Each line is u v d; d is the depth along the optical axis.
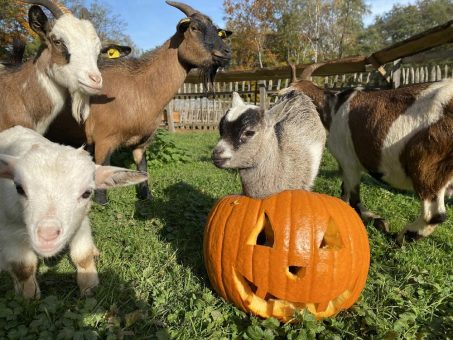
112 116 0.96
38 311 0.50
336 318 0.52
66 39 0.79
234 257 0.53
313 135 0.80
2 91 0.82
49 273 0.63
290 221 0.52
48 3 0.83
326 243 0.55
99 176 0.53
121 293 0.57
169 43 1.00
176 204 0.95
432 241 0.77
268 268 0.51
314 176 0.79
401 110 0.76
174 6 1.03
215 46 1.00
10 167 0.46
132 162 1.45
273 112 0.67
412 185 0.78
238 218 0.55
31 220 0.42
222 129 0.68
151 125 1.04
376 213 0.96
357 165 0.91
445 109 0.68
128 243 0.74
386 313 0.53
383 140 0.78
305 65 1.86
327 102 0.96
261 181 0.70
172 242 0.75
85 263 0.56
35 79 0.81
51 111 0.85
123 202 1.01
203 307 0.53
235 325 0.50
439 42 1.34
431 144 0.69
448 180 0.70
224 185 1.18
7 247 0.52
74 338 0.44
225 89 3.10
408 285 0.59
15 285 0.54
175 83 1.02
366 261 0.55
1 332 0.45
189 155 1.81
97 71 0.81
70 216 0.44
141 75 0.99
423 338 0.48
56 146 0.51
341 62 1.62
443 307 0.55
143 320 0.50
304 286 0.50
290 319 0.50
